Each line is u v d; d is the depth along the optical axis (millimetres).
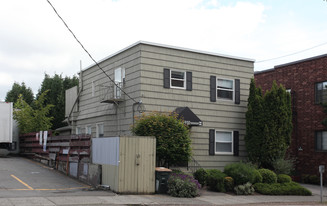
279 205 14281
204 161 20125
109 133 20703
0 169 19188
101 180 15578
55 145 20672
